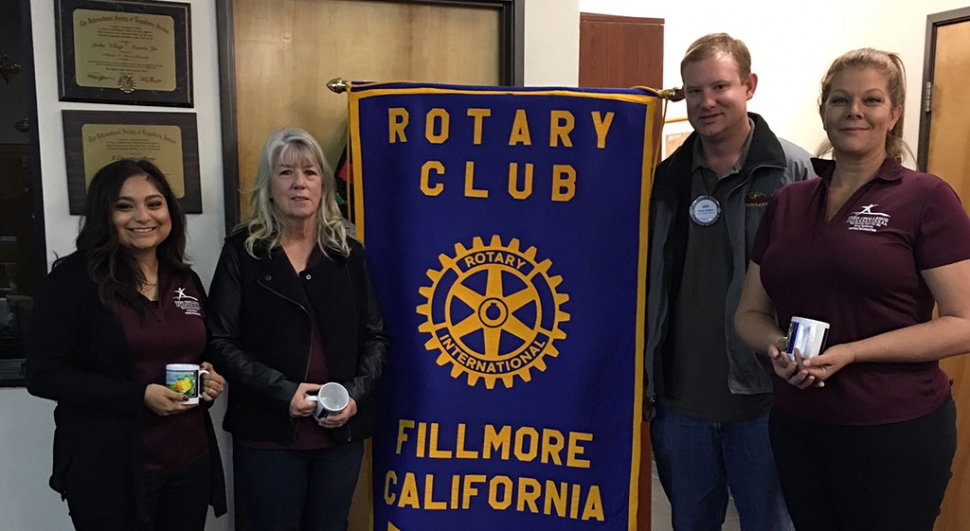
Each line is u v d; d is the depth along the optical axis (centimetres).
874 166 152
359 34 242
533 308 215
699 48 193
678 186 205
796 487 161
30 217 222
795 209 163
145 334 168
